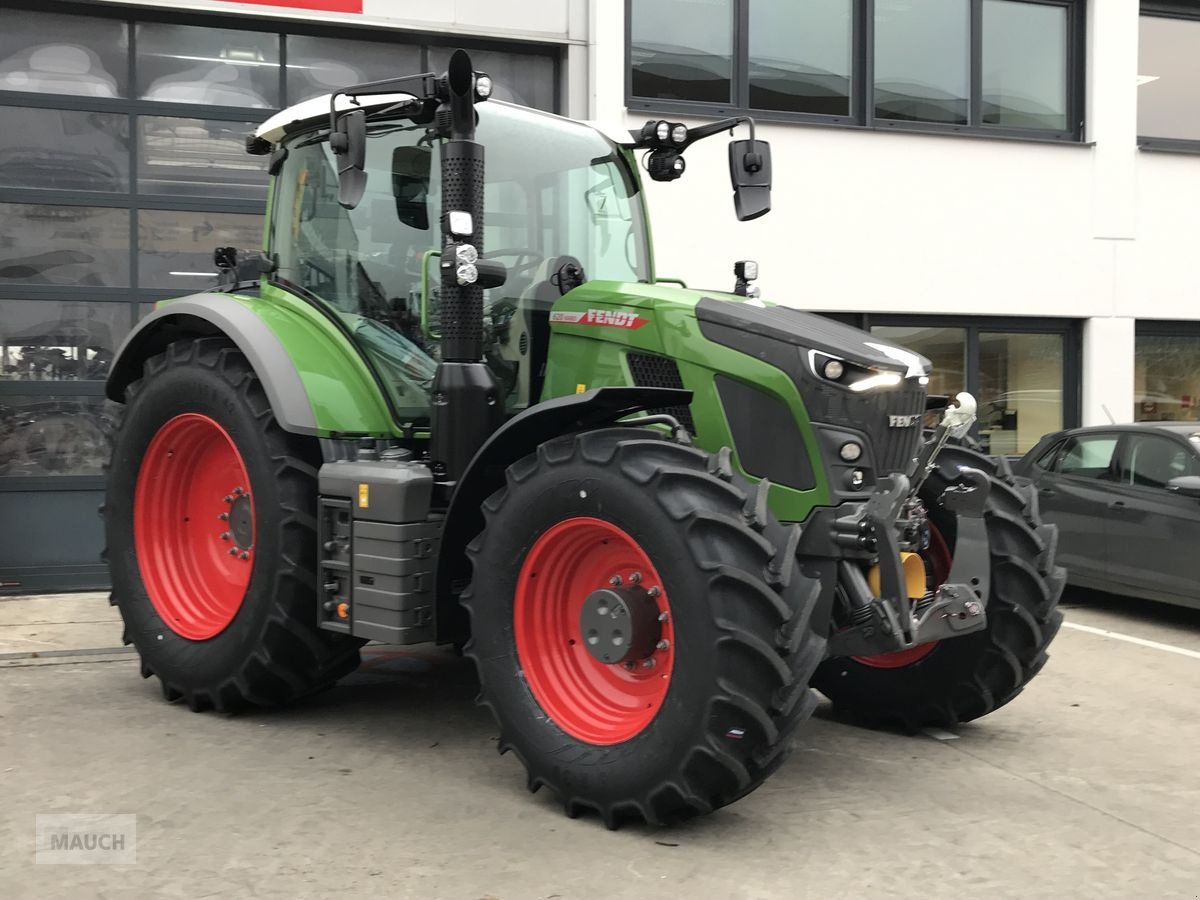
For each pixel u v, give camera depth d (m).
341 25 7.55
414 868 2.89
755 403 3.48
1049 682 5.18
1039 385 9.33
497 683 3.41
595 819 3.27
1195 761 3.94
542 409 3.35
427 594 3.70
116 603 4.69
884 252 8.66
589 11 7.99
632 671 3.32
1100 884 2.86
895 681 4.29
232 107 7.54
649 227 4.61
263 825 3.18
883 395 3.42
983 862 2.99
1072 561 7.17
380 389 4.17
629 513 3.11
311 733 4.13
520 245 4.15
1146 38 9.66
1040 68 9.33
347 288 4.32
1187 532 6.34
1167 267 9.42
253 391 4.20
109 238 7.33
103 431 7.35
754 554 2.99
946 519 4.10
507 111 4.21
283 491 4.04
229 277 5.23
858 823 3.29
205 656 4.25
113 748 3.91
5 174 7.11
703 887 2.80
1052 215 9.09
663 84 8.26
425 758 3.84
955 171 8.83
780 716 2.99
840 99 8.73
